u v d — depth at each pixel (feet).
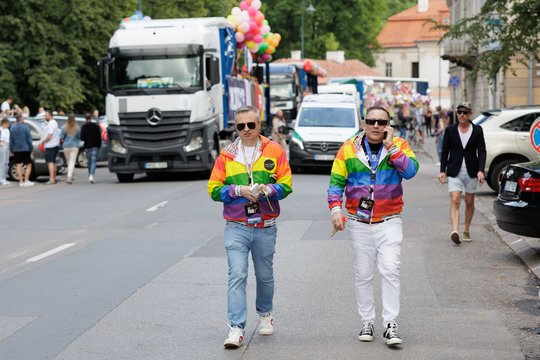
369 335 34.83
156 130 113.91
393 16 554.87
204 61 114.52
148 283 47.14
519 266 51.49
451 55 202.39
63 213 82.02
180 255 56.34
